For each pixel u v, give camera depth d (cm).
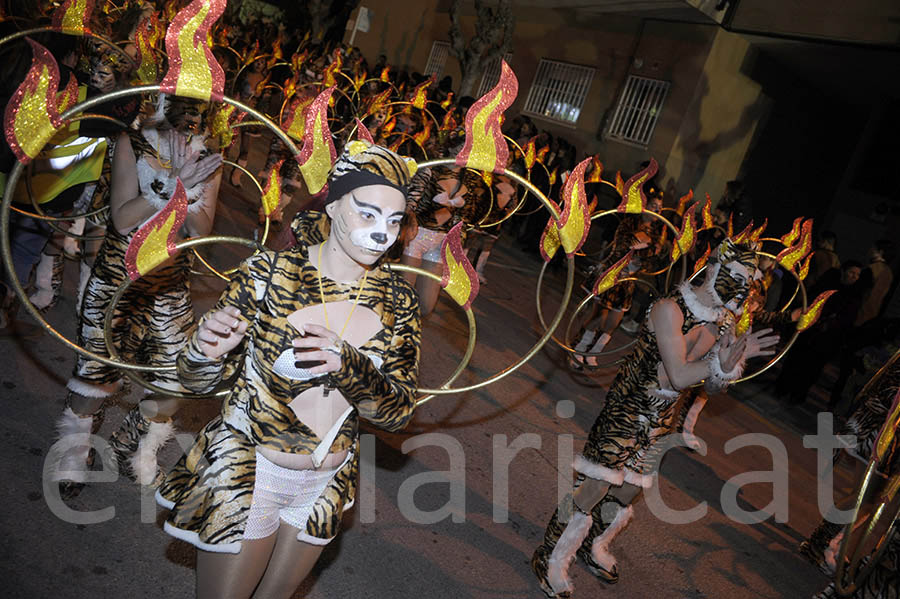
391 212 209
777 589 505
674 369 347
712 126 1767
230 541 212
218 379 224
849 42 1457
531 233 1456
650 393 366
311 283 218
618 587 431
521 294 1105
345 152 212
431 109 1228
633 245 814
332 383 214
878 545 351
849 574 359
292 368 213
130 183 294
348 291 221
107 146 377
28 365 420
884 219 1708
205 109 299
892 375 458
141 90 205
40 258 458
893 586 343
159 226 217
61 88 343
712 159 1802
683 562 495
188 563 323
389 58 2695
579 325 873
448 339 738
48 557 292
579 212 270
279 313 215
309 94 884
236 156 1292
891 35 1395
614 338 1036
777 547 578
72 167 382
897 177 1723
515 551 425
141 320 323
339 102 1045
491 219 723
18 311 462
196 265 654
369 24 2697
